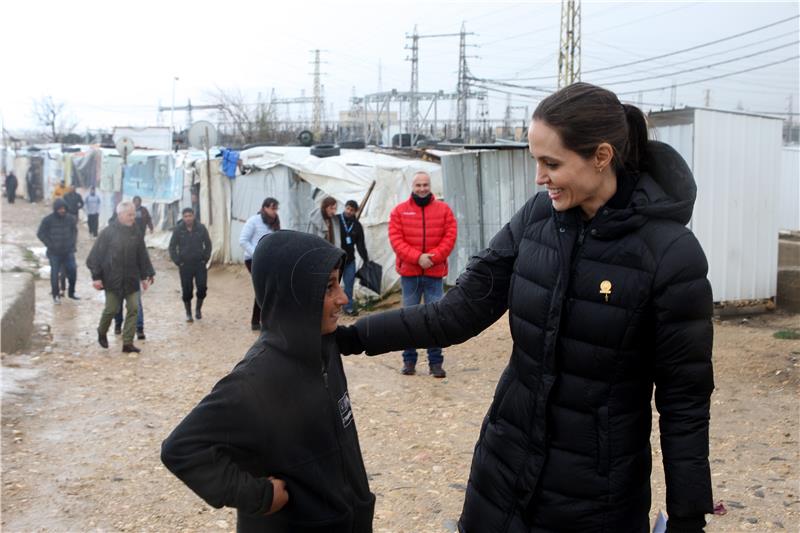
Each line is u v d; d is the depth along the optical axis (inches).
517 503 90.8
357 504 91.3
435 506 189.9
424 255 310.3
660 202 84.4
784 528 169.8
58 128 2778.1
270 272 85.8
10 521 180.9
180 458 77.3
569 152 82.7
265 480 82.2
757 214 414.0
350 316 470.9
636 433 87.2
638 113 87.7
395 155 625.3
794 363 309.3
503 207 477.1
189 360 372.5
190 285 476.7
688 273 82.4
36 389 299.4
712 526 171.2
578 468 87.0
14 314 382.0
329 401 88.7
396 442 239.0
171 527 179.9
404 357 326.6
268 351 85.3
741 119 401.7
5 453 225.1
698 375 83.4
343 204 518.3
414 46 1881.2
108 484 205.0
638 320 83.8
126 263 383.2
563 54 1068.5
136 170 931.3
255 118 2032.5
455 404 282.4
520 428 91.1
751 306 417.4
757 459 212.2
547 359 88.0
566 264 86.8
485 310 98.5
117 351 390.3
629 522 88.1
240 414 81.0
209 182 695.7
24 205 1505.9
